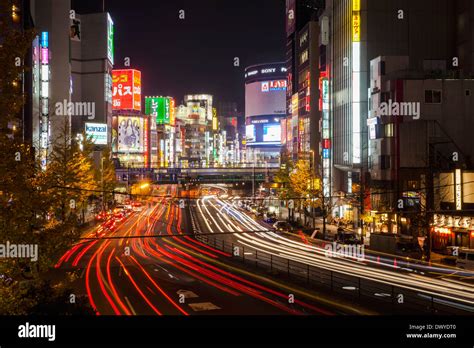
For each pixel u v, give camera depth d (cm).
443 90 5500
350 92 6862
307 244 5384
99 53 13225
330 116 7856
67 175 3303
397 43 6756
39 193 1686
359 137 6712
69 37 10150
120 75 16700
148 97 19325
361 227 4997
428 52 6781
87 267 3988
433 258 4172
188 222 7944
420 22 6781
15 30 1499
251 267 3662
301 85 10038
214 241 5341
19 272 1513
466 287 2895
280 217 8431
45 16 9856
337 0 7512
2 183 1395
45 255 1733
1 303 1384
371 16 6756
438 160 5194
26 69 1477
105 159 8694
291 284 2986
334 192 7444
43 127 7269
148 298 2786
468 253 3562
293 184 6762
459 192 4362
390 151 5538
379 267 3709
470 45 6425
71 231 1903
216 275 3600
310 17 10500
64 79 10000
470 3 6425
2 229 1395
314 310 2430
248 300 2717
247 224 7694
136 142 16100
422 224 4178
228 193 15775
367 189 5794
